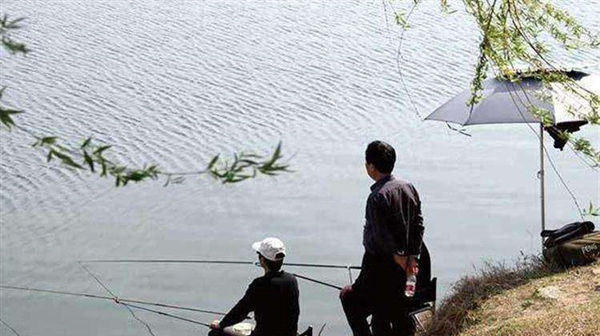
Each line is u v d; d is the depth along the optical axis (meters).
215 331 11.10
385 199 10.05
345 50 37.59
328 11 43.53
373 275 10.41
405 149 29.59
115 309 20.66
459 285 13.06
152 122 30.56
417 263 10.23
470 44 37.34
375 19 41.81
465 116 12.31
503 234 24.11
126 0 45.59
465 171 28.36
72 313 20.39
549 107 10.47
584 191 26.66
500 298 11.98
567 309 10.90
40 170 27.25
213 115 31.27
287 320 10.56
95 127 29.98
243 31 40.38
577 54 26.12
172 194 26.39
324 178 27.50
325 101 32.53
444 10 12.12
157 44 38.44
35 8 43.72
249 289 10.62
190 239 24.05
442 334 11.98
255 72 35.25
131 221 24.88
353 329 10.75
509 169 28.42
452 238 23.94
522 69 8.95
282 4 45.06
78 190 26.33
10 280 22.05
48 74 34.44
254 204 25.98
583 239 12.55
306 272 22.41
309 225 25.02
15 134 29.25
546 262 12.78
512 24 7.80
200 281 22.02
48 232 24.30
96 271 22.34
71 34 39.44
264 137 29.83
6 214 25.03
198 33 40.12
